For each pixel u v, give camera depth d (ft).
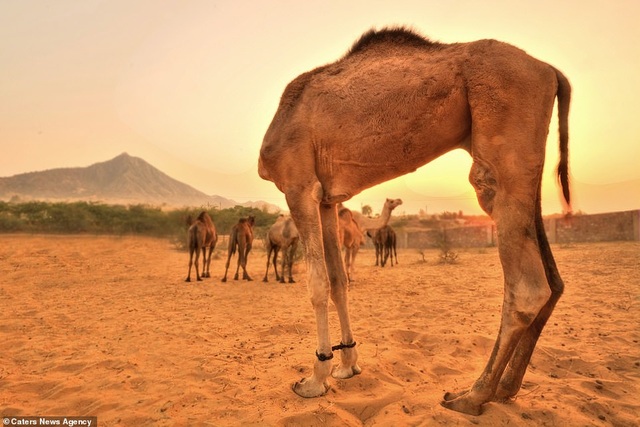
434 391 11.96
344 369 13.24
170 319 24.27
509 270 9.49
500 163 9.49
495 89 9.46
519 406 10.56
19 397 12.95
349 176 11.59
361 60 11.66
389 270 54.95
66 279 43.75
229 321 23.63
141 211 139.33
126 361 16.05
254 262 68.28
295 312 26.35
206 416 10.81
